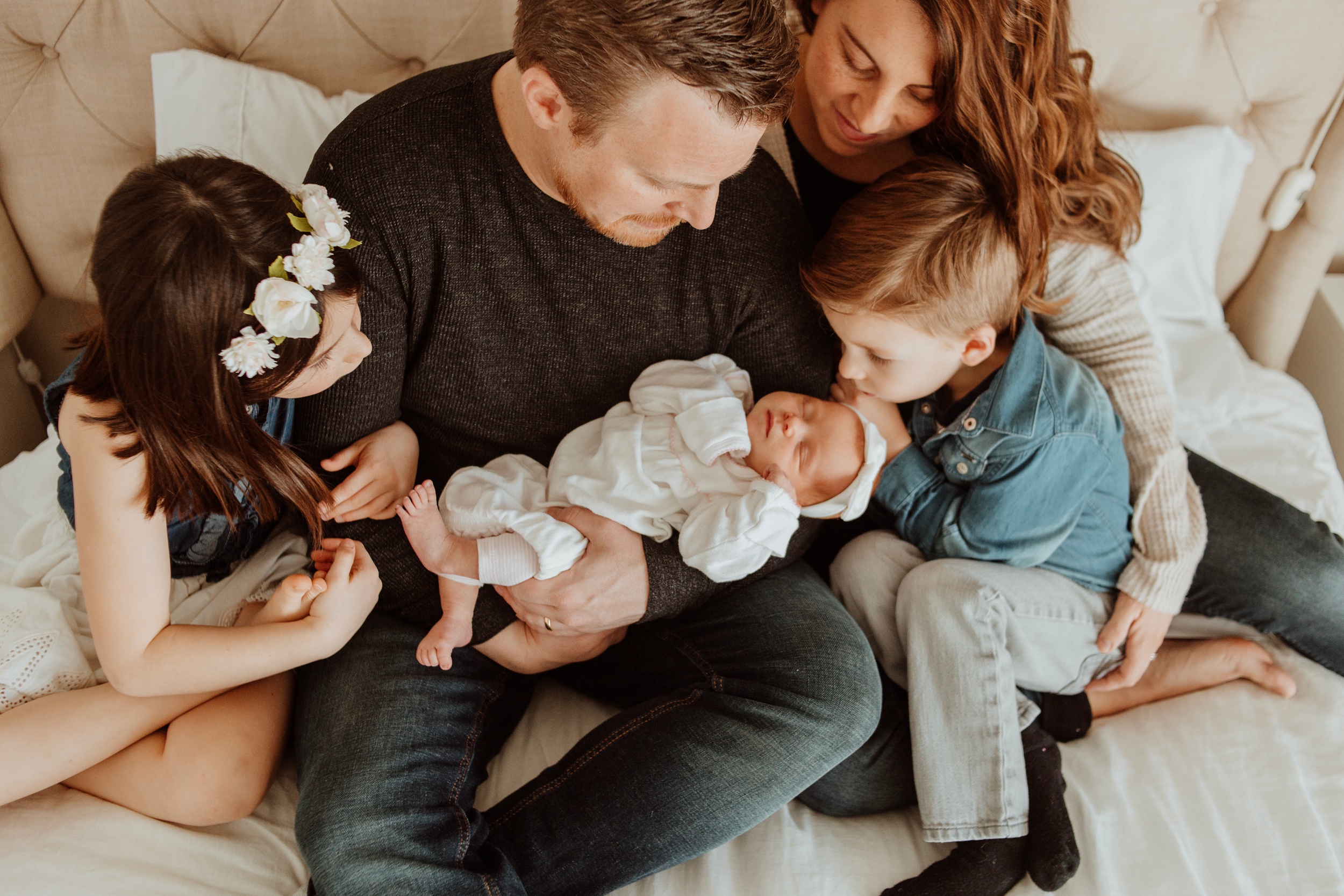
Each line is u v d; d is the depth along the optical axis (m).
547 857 1.07
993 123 1.17
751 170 1.21
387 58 1.52
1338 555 1.35
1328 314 1.79
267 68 1.49
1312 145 1.69
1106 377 1.39
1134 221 1.41
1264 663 1.32
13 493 1.38
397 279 1.11
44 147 1.47
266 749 1.14
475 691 1.21
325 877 0.99
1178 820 1.16
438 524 1.16
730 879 1.12
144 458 0.95
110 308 0.88
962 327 1.24
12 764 1.04
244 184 0.91
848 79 1.18
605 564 1.17
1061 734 1.31
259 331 0.92
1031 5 1.10
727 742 1.10
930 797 1.17
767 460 1.25
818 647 1.17
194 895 1.05
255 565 1.23
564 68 0.86
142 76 1.46
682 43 0.80
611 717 1.25
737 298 1.24
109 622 0.99
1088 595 1.34
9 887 1.00
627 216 1.00
